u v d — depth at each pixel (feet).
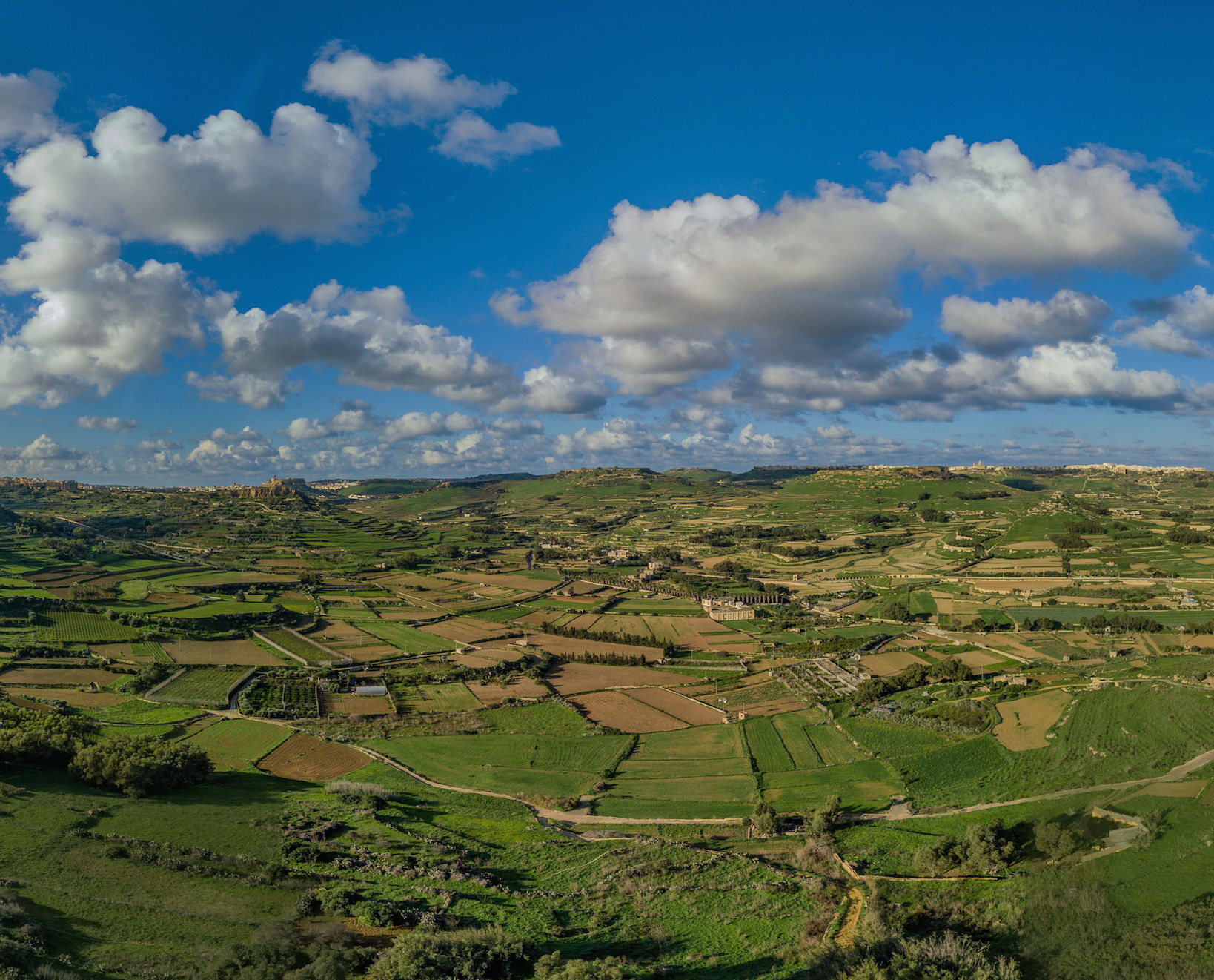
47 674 495.82
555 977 158.10
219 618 648.79
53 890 189.57
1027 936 177.88
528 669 575.79
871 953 163.53
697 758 393.29
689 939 191.52
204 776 323.37
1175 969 155.84
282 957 158.71
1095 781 286.66
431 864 237.25
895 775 341.41
